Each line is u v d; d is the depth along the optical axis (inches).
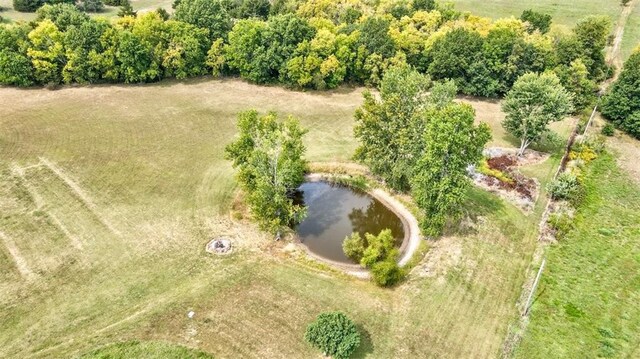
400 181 2454.5
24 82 3408.0
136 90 3499.0
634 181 2733.8
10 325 1686.8
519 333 1737.2
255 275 1946.4
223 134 2967.5
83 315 1734.7
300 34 3526.1
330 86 3602.4
